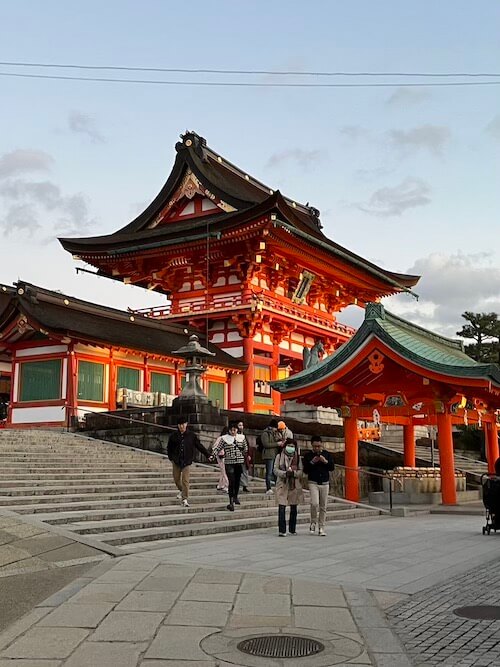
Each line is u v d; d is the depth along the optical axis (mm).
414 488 27062
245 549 13617
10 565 10898
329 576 10930
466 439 49406
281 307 54000
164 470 23719
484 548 14484
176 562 11758
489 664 6672
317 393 26703
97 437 30734
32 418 36625
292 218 49062
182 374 44750
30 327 35812
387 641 7430
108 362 38594
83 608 8609
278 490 16094
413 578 10922
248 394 50750
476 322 60562
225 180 57375
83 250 55094
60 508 15992
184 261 54594
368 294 65812
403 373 25828
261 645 7246
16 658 6746
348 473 26672
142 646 7141
